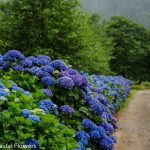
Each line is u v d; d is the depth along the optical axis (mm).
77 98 7062
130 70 56594
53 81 6906
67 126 6383
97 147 6777
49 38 15352
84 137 6297
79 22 16250
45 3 15883
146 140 10758
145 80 57375
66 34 15789
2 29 16203
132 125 13164
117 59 54469
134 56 54938
